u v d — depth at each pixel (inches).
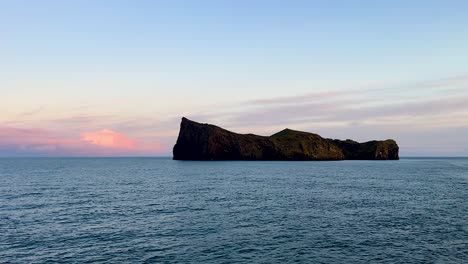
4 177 3814.0
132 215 1585.9
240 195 2281.0
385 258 972.6
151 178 3722.9
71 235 1219.9
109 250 1048.2
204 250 1047.6
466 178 3789.4
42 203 1932.8
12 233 1243.8
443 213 1632.6
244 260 959.0
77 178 3730.3
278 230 1290.6
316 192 2447.1
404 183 3132.4
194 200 2055.9
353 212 1656.0
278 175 4047.7
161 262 942.4
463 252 1022.4
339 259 966.4
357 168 5748.0
